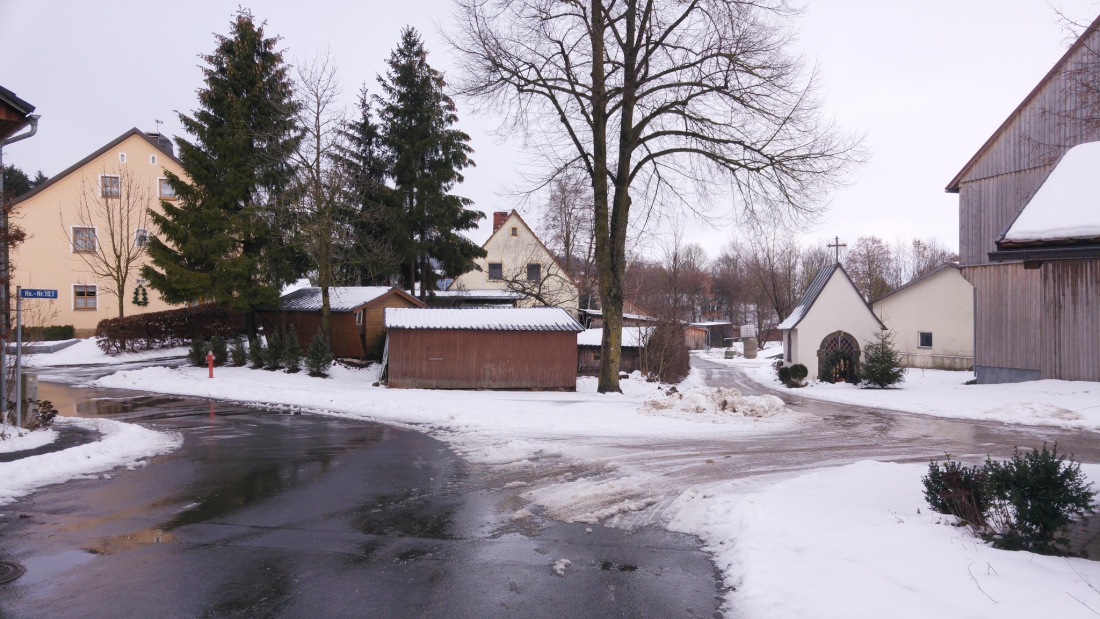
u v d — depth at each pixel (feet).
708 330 246.47
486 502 27.99
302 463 36.11
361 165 112.78
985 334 87.86
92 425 45.55
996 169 87.56
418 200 117.91
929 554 18.56
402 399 65.92
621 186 77.82
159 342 112.57
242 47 95.86
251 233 95.45
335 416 57.26
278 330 105.60
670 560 21.03
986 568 17.21
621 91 72.90
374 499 28.37
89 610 16.83
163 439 43.83
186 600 17.53
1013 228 33.40
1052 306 76.54
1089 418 54.44
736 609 16.87
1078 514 19.95
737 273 309.01
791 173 70.79
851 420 56.59
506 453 39.04
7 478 30.42
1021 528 19.81
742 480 32.12
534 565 20.51
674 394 58.70
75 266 129.29
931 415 61.11
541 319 91.30
